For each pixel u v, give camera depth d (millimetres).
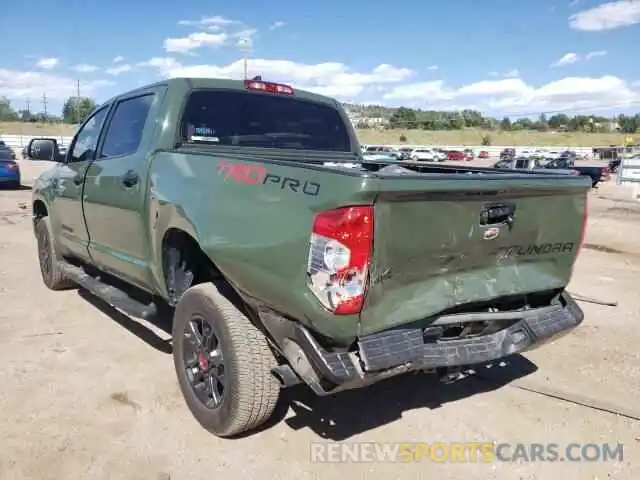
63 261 6047
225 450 3305
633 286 7422
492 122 149750
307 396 3979
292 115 4871
